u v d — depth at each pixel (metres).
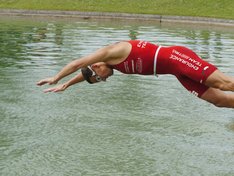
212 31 34.25
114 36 28.59
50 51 23.33
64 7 46.03
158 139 12.45
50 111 14.55
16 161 10.88
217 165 10.88
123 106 15.33
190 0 47.19
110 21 40.06
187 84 9.23
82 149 11.69
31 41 26.48
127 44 9.09
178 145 12.07
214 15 42.88
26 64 20.34
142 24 38.00
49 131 12.87
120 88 17.66
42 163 10.79
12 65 20.16
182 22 41.16
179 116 14.48
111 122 13.72
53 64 20.34
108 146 11.91
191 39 28.77
